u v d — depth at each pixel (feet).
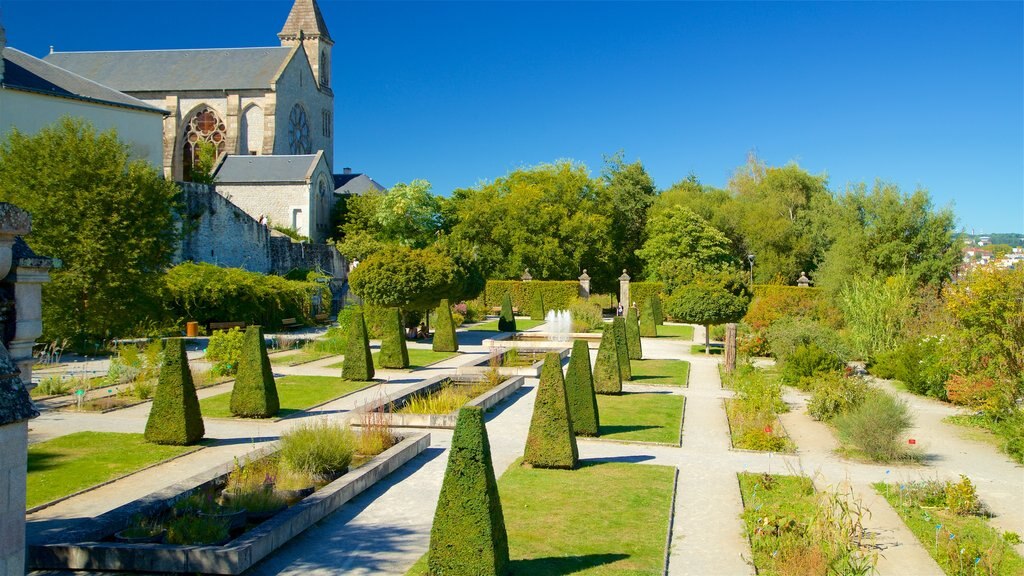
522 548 35.01
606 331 80.23
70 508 39.99
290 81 263.29
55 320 100.37
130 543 32.22
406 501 41.65
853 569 32.35
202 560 30.94
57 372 86.94
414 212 243.60
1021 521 40.42
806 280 193.77
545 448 49.03
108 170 104.94
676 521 39.50
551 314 168.96
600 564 33.14
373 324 130.72
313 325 164.76
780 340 97.40
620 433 60.54
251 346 64.18
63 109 147.43
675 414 68.90
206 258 169.48
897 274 125.80
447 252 143.64
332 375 90.74
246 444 54.54
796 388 84.53
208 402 70.54
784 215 243.40
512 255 226.58
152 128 166.20
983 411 65.62
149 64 263.08
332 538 35.99
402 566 32.73
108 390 73.67
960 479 48.47
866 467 51.39
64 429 58.44
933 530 38.60
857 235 141.28
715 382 90.12
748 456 53.78
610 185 254.68
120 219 104.99
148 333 110.22
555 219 229.86
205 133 255.50
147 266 110.73
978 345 67.87
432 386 76.38
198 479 40.45
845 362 94.58
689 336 153.28
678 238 222.89
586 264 236.43
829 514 35.83
